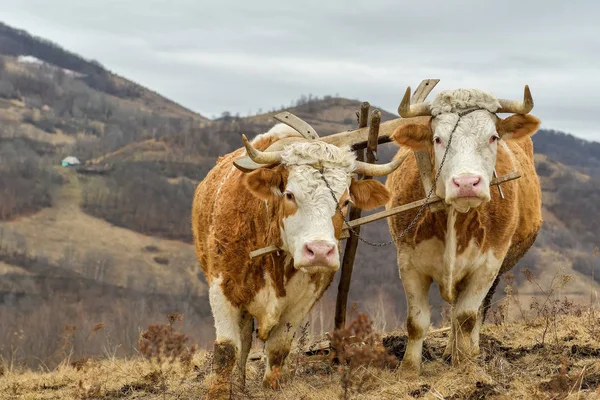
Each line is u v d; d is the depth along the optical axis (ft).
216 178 28.58
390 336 33.65
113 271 307.17
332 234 23.25
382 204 25.48
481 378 24.90
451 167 25.95
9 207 389.39
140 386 30.17
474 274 28.50
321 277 26.17
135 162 498.28
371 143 28.58
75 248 345.72
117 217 401.70
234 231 25.08
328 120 486.79
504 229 28.35
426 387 25.45
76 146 626.64
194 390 28.35
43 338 85.71
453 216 27.09
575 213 267.59
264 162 24.11
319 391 25.85
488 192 25.14
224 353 24.73
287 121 28.43
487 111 26.71
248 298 25.08
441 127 26.53
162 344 22.26
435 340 33.60
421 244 28.37
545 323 33.14
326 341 33.14
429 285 29.25
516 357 29.32
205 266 28.84
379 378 26.45
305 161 23.98
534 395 22.93
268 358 27.04
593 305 36.04
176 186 456.45
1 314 140.67
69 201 424.05
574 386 23.21
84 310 163.32
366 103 29.50
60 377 32.32
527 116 27.07
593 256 44.80
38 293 217.56
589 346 28.68
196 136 540.93
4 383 32.27
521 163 32.76
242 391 25.66
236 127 556.10
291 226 23.58
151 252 360.07
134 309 164.25
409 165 29.37
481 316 33.06
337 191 23.66
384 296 105.40
